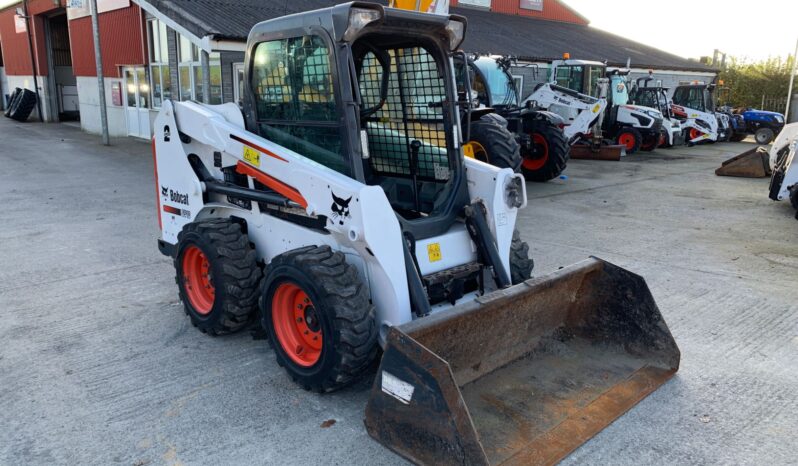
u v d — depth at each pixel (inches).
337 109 131.6
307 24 133.4
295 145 147.8
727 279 216.1
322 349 123.3
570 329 149.3
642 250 254.1
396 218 125.5
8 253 236.5
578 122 565.3
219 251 149.7
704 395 134.5
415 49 147.3
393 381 105.0
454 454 98.3
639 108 644.1
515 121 413.1
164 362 147.7
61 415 124.0
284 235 148.9
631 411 127.3
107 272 215.2
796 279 216.8
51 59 850.8
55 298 189.8
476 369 127.8
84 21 700.0
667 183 440.1
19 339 159.8
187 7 451.5
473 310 115.4
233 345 157.8
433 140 150.8
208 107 168.1
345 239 127.4
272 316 135.9
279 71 147.0
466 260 144.1
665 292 202.1
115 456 110.8
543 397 124.3
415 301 125.3
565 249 253.4
